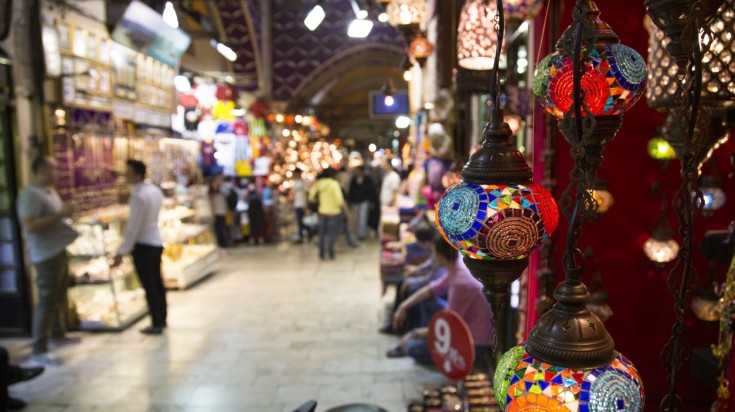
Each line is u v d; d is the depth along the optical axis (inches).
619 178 87.7
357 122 976.3
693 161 32.4
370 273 299.3
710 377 59.7
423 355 158.7
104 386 153.5
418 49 109.4
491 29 82.0
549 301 81.4
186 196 323.0
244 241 434.6
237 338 193.6
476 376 111.1
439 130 189.6
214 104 425.4
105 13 233.6
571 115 33.7
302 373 159.9
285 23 502.0
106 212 225.6
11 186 189.6
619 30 83.1
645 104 86.4
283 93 512.1
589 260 88.7
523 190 35.7
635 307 89.1
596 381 30.3
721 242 60.2
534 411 31.5
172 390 150.0
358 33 154.8
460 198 36.1
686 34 32.0
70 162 208.2
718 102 44.5
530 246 35.9
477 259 37.6
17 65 184.5
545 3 85.1
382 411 89.7
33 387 153.2
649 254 83.3
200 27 378.6
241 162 487.8
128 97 256.8
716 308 74.1
